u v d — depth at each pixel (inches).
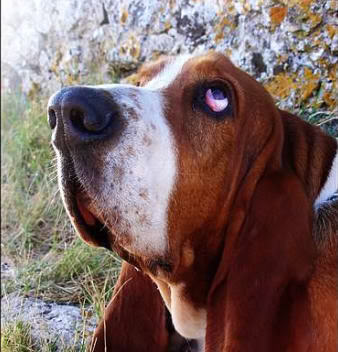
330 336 23.2
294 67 34.8
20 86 53.1
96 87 22.3
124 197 22.2
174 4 39.5
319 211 25.0
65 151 22.1
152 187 22.5
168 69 24.6
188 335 26.5
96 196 22.2
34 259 40.3
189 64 24.3
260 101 24.7
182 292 25.5
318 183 25.4
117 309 27.9
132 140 22.1
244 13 36.1
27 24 50.8
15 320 33.2
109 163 21.9
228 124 23.9
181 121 23.3
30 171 48.0
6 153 49.3
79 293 35.9
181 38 39.4
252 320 22.7
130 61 42.6
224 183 24.0
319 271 23.8
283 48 34.8
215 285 24.2
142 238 23.1
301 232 22.8
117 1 42.5
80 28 45.8
